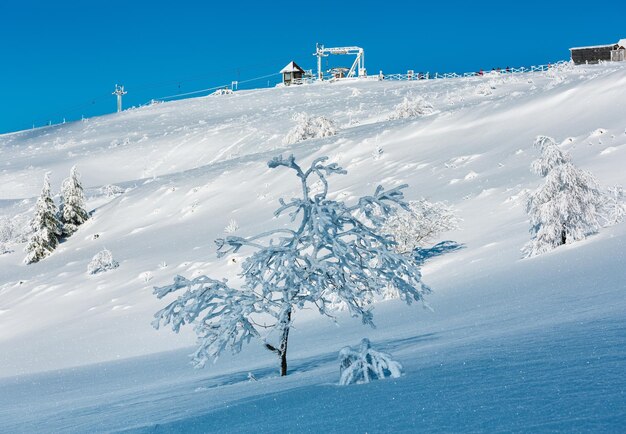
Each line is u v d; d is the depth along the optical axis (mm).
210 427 3221
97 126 128875
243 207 50688
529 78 91750
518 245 21828
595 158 31109
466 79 116812
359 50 154625
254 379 6781
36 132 139000
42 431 4625
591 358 3270
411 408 2762
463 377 3375
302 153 60719
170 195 59781
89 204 68750
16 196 84812
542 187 19281
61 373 17328
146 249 46625
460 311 11375
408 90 109250
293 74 160375
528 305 9086
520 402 2512
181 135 100938
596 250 15219
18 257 58031
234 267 32906
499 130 47531
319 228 8008
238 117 110562
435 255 25281
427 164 45062
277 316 7578
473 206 31625
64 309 36062
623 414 2102
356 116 86438
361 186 44750
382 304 18500
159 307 29984
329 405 3250
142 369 13953
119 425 4117
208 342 7465
